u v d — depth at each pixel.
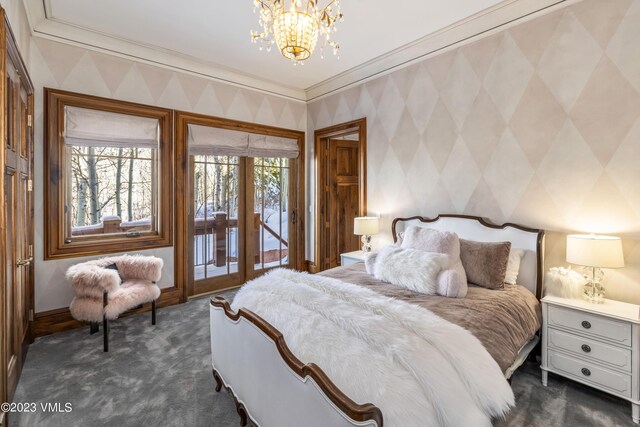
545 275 2.53
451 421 1.14
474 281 2.42
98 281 2.52
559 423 1.78
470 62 2.96
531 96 2.60
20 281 2.30
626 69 2.17
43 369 2.29
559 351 2.11
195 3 2.60
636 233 2.16
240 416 1.72
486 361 1.43
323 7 2.63
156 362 2.40
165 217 3.57
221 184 4.15
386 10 2.69
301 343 1.42
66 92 2.94
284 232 4.79
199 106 3.80
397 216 3.62
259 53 3.49
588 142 2.33
